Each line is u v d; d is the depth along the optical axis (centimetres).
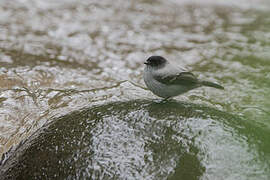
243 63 1603
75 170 664
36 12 2189
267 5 2664
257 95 1275
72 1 2494
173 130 736
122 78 1398
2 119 1008
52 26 1980
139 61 1611
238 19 2328
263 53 1723
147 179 634
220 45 1847
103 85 1295
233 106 1187
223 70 1525
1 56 1471
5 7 2219
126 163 664
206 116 785
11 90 1177
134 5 2539
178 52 1736
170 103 866
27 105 1090
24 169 711
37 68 1384
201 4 2652
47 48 1656
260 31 2086
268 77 1432
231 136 721
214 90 1312
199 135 719
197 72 1498
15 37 1752
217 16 2384
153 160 668
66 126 782
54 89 1216
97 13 2295
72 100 1135
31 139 814
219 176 633
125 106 843
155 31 2038
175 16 2348
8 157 845
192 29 2105
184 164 657
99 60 1586
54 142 738
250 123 796
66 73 1376
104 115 800
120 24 2123
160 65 913
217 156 670
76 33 1909
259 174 639
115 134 733
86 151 696
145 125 756
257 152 686
